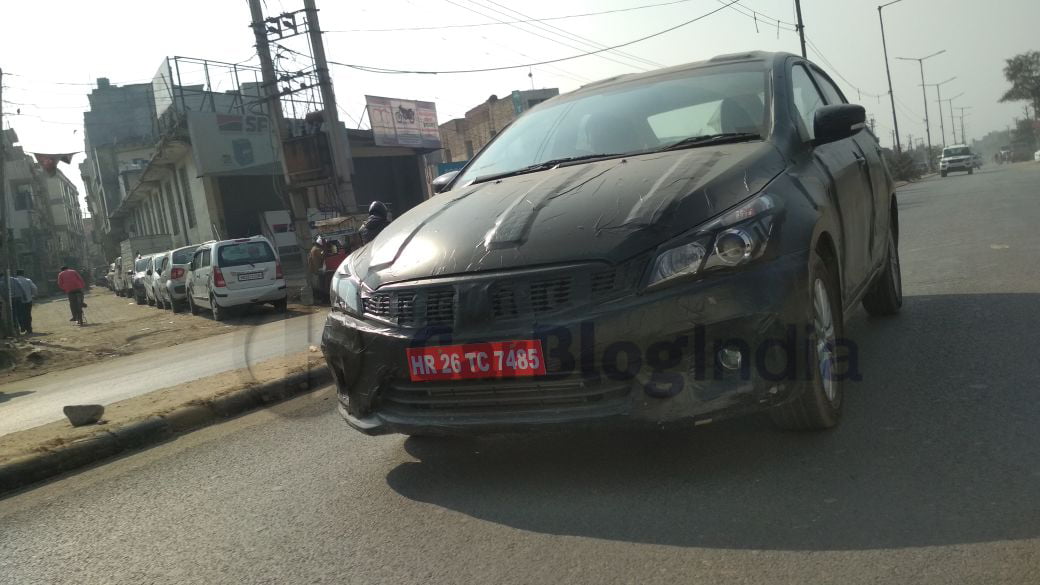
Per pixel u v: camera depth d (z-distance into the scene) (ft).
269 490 12.15
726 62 14.99
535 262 9.89
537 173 12.95
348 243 55.88
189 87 96.63
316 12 59.77
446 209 12.30
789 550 8.09
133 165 157.58
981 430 10.73
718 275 9.44
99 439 15.65
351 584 8.64
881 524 8.41
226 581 9.16
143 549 10.50
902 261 29.17
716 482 9.97
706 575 7.80
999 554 7.56
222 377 20.53
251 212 93.91
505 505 10.18
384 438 14.08
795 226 10.21
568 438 12.23
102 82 231.71
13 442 15.83
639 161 11.95
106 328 65.16
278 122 62.28
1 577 10.22
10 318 62.54
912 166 170.71
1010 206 47.70
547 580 8.11
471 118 162.81
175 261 71.20
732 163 10.95
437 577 8.50
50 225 202.59
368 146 103.35
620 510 9.53
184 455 15.02
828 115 12.62
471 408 10.17
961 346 15.34
